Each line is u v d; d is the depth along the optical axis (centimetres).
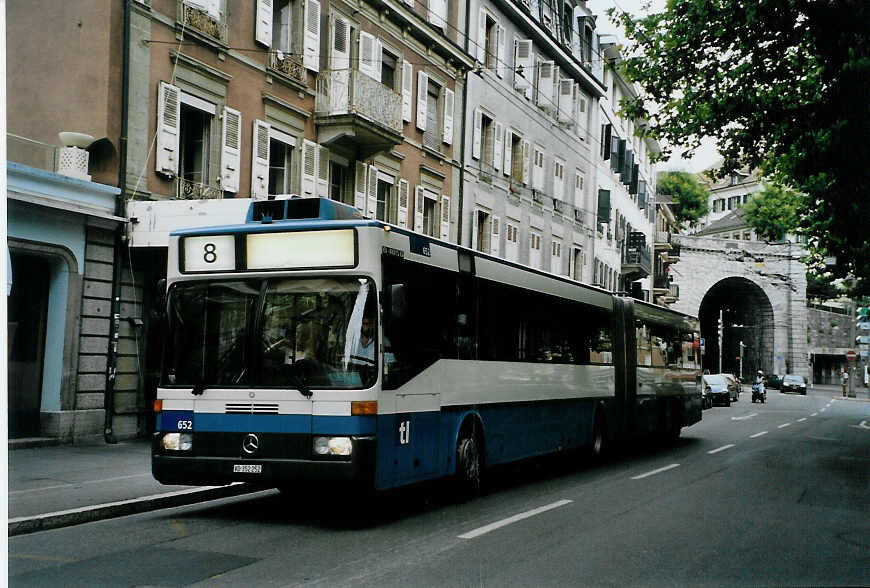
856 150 1608
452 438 1064
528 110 3662
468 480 1105
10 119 1697
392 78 2658
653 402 1970
